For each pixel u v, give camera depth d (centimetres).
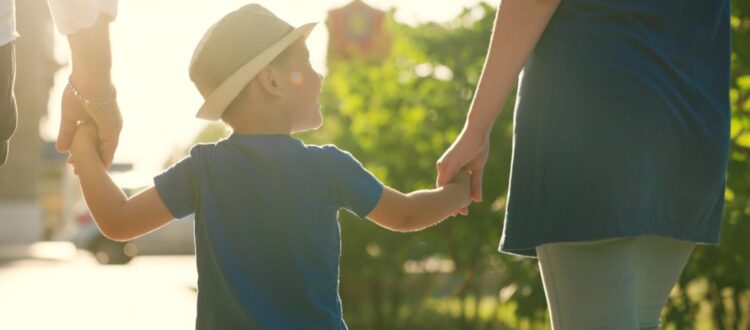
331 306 280
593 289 274
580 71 273
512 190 285
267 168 276
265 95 280
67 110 296
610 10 274
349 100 1098
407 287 1145
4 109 300
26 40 3388
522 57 279
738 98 653
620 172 268
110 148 299
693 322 720
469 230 1005
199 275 277
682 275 705
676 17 277
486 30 1018
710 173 281
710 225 290
